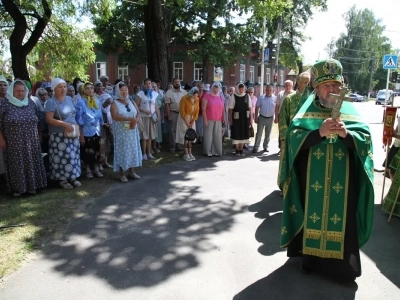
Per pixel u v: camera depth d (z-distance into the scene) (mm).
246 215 5051
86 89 6680
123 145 6492
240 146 9492
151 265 3637
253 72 40125
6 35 16125
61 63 16984
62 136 5973
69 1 14375
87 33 16359
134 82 35750
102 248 4000
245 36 27016
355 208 3213
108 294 3139
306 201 3271
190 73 34188
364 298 3084
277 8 13250
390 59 17250
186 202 5578
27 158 5562
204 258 3791
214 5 24797
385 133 5219
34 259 3734
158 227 4613
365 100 58688
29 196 5668
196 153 9648
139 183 6590
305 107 3256
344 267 3217
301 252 3510
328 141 3137
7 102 5414
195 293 3162
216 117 9156
